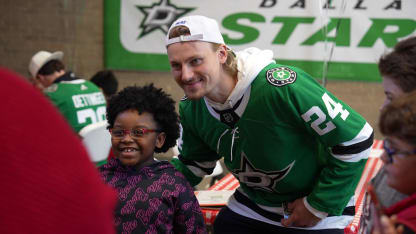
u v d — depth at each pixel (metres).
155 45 5.80
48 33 6.18
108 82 4.09
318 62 5.36
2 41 6.31
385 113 0.94
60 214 0.59
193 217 1.69
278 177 1.65
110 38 5.92
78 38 6.08
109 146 3.21
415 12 5.09
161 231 1.63
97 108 3.53
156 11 5.73
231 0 5.51
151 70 5.86
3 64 6.34
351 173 1.57
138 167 1.71
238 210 1.81
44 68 3.65
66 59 6.15
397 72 1.22
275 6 5.40
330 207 1.59
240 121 1.61
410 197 0.92
